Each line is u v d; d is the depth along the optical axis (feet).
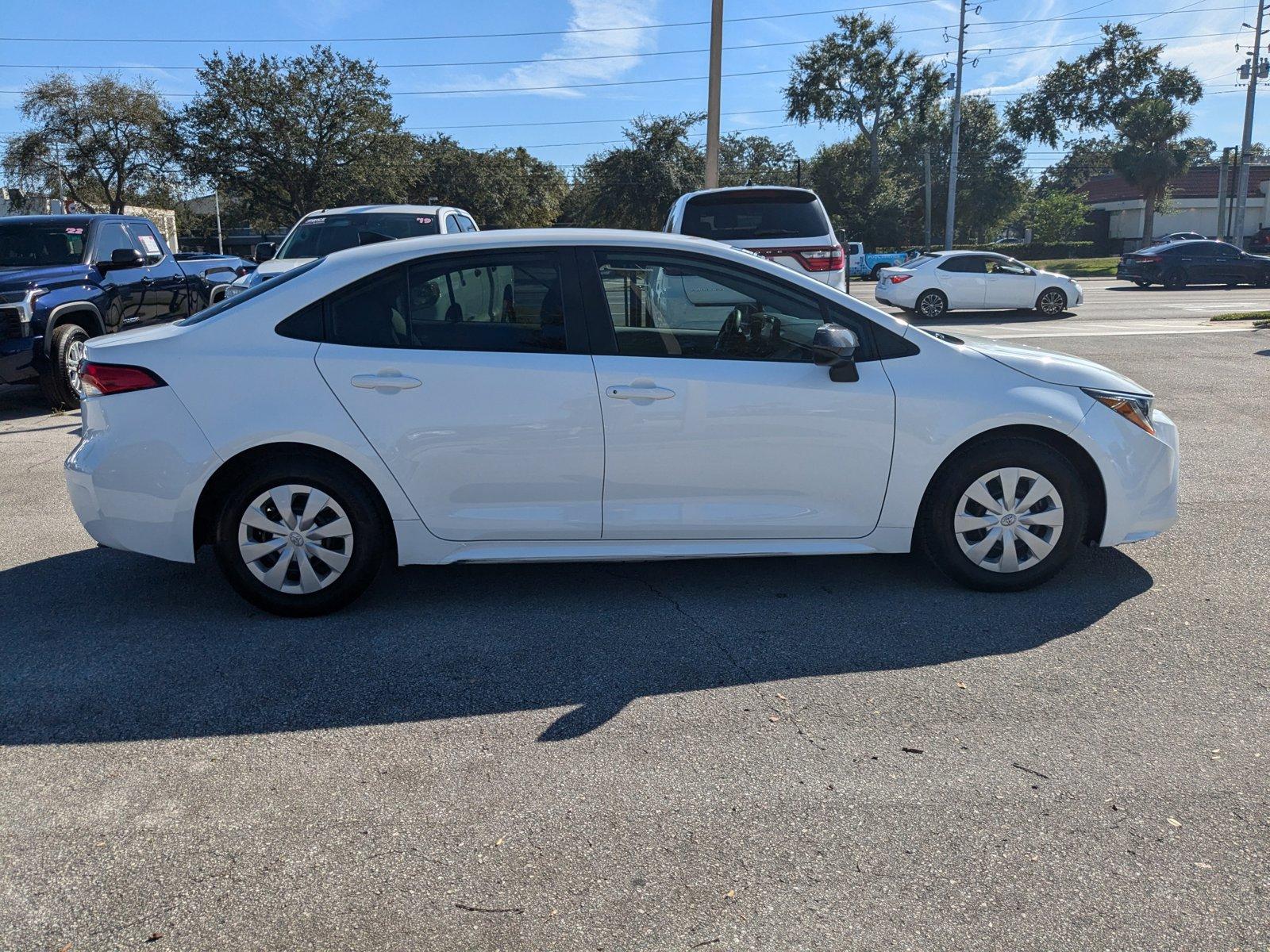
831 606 14.26
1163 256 92.63
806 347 14.02
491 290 13.70
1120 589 14.75
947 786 9.55
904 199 196.54
